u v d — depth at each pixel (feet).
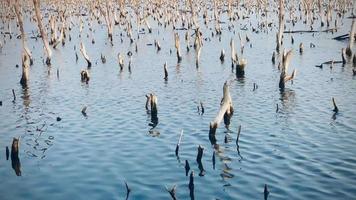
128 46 188.24
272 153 61.82
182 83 113.70
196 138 69.82
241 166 57.77
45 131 77.36
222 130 73.15
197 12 294.66
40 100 101.65
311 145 64.23
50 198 51.16
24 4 401.29
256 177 54.08
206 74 124.26
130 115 85.35
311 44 159.12
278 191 49.96
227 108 71.46
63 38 199.82
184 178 54.90
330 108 83.30
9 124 82.43
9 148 68.90
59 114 88.58
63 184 54.90
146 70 134.82
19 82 122.83
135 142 69.46
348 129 70.54
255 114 81.66
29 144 70.59
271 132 70.90
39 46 196.13
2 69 143.64
